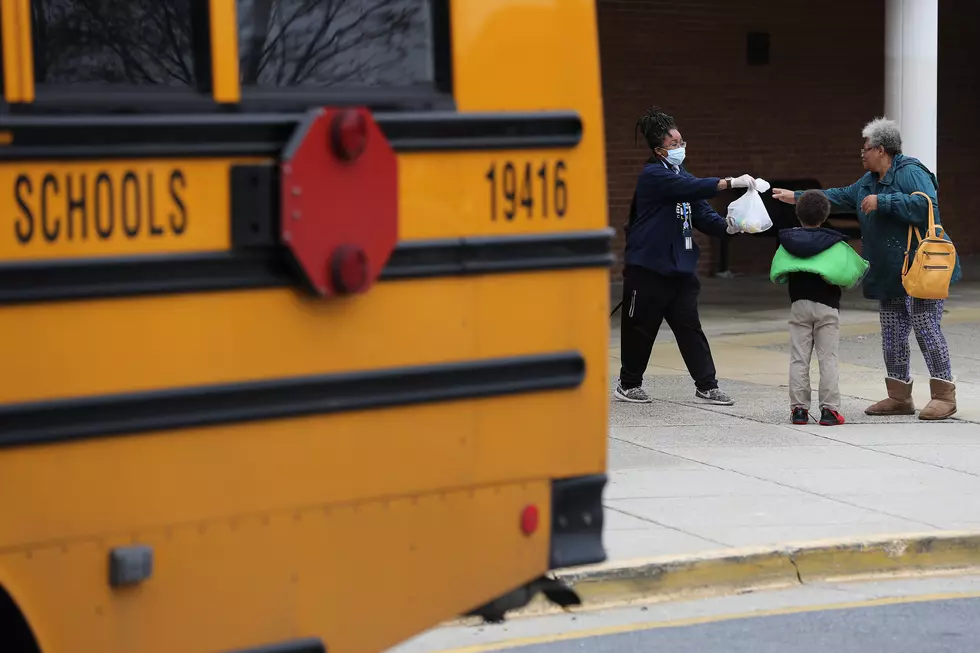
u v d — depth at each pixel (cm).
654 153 2720
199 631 887
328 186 884
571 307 1027
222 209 867
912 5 4016
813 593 1777
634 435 2512
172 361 857
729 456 2350
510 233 992
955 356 3409
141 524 857
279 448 905
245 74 892
